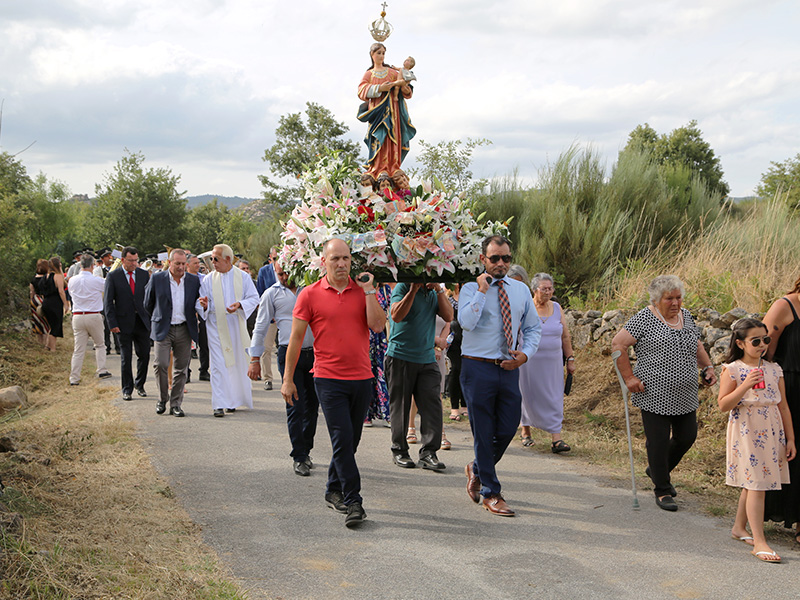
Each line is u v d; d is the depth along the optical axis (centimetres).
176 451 680
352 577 406
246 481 591
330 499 532
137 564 394
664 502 550
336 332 502
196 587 377
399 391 666
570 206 1341
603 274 1255
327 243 509
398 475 636
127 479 575
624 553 454
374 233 515
